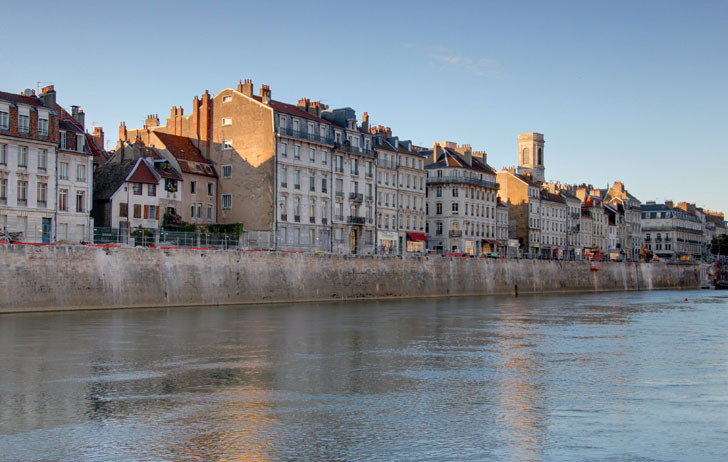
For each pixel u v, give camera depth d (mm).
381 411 29516
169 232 83875
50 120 80875
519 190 164750
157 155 101438
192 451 24234
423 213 138375
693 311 84750
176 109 112438
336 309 79188
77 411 29266
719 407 30672
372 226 123000
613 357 44281
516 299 106688
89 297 70250
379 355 44094
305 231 108062
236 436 25891
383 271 102250
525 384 35219
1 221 75938
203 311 72562
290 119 106125
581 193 199750
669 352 46844
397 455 23875
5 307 64562
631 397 32531
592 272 146375
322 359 42312
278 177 103375
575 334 56812
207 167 106562
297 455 23844
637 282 159625
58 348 45281
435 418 28406
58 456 23703
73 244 73500
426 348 47375
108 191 90312
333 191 113875
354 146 119188
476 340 51906
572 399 31984
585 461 23453
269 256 86938
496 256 135625
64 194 83000
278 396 32156
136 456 23719
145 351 44594
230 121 106812
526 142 194125
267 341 49812
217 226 96812
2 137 75875
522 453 24156
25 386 33906
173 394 32438
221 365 39875
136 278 74125
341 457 23672
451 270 113938
